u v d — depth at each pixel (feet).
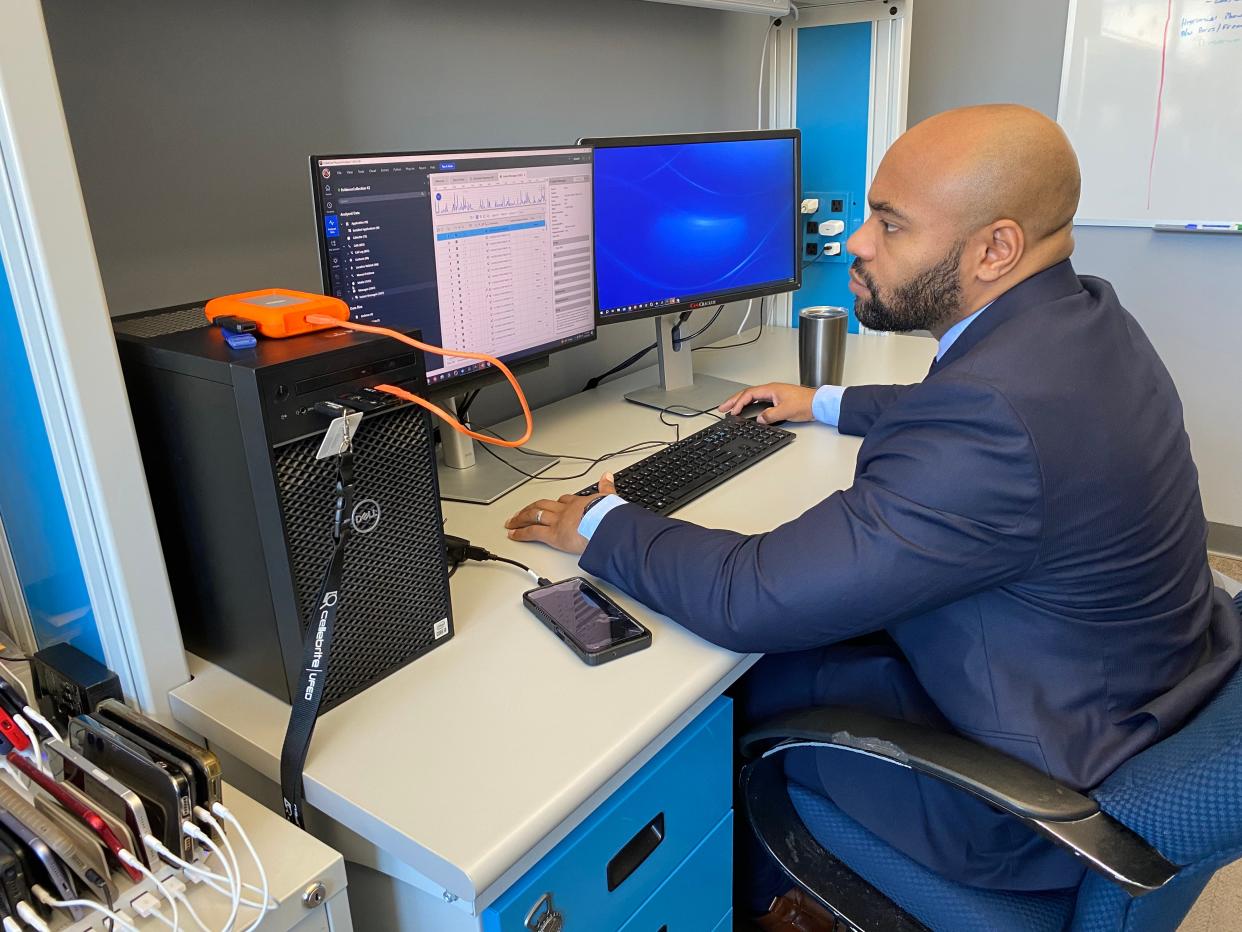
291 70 4.24
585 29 5.71
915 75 9.22
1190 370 8.75
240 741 2.81
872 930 3.44
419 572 3.07
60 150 2.41
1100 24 8.21
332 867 2.48
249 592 2.86
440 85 4.93
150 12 3.69
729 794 3.57
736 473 4.53
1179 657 3.26
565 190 4.60
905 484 2.95
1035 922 3.12
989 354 3.04
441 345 4.18
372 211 3.73
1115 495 2.99
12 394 2.80
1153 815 2.60
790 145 5.92
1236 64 7.77
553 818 2.48
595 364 6.37
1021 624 3.13
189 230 4.01
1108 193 8.63
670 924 3.41
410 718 2.85
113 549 2.77
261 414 2.50
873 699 3.71
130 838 2.36
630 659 3.14
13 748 2.74
